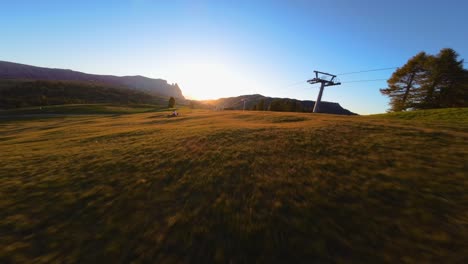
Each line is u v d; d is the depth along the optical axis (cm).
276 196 683
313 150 1129
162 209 658
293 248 464
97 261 460
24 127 4128
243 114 3766
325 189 707
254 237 505
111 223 598
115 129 2820
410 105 4491
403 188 679
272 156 1074
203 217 600
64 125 4147
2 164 1224
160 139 1709
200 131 1888
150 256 467
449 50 4006
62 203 721
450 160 867
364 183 730
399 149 1047
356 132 1462
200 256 461
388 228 506
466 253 417
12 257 478
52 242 527
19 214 658
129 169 1024
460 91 3953
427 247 441
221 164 1006
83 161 1198
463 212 544
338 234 498
